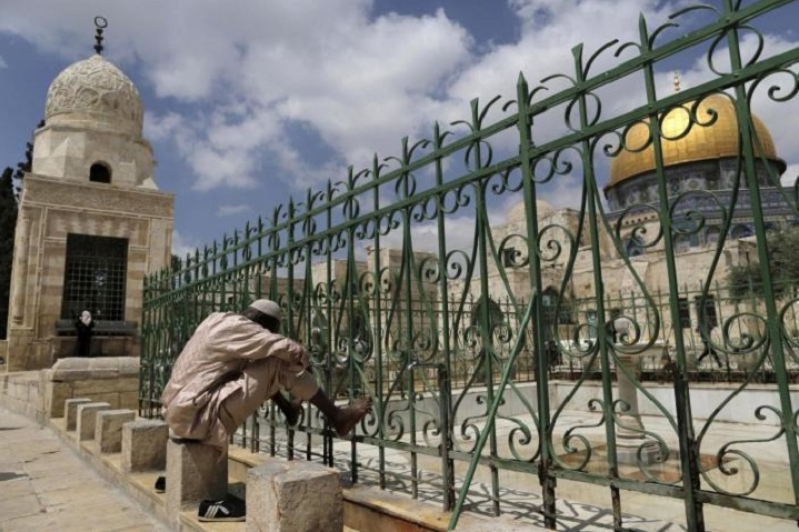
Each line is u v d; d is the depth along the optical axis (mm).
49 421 9570
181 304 8055
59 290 17438
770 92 2332
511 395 10750
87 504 4945
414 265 3996
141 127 21953
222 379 4016
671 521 3719
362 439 4238
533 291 3145
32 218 17297
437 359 4168
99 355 17703
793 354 2215
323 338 4980
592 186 2916
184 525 3781
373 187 4367
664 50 2660
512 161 3316
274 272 5656
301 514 2818
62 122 19797
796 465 2141
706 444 7332
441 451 3486
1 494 5328
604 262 22625
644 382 10594
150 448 5340
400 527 3424
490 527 1973
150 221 19328
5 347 17828
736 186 2412
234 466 5695
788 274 12539
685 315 11203
